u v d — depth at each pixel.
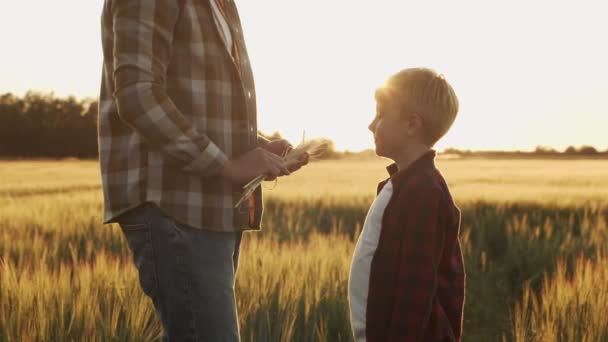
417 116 2.08
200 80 1.81
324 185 21.91
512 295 6.13
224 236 1.86
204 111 1.81
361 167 54.78
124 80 1.66
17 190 22.16
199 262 1.79
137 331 3.46
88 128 91.69
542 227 10.02
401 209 2.01
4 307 3.64
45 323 3.39
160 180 1.75
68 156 91.06
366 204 13.22
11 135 89.75
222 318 1.81
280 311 3.89
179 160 1.70
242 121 1.92
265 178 2.00
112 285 4.15
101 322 3.46
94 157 91.81
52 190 22.41
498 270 7.06
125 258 5.53
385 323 2.01
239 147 1.91
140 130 1.67
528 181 26.78
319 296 4.32
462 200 13.55
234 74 1.90
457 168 52.62
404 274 1.95
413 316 1.93
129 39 1.68
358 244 2.17
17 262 6.00
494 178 30.14
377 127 2.17
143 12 1.70
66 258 6.55
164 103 1.67
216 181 1.82
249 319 3.70
